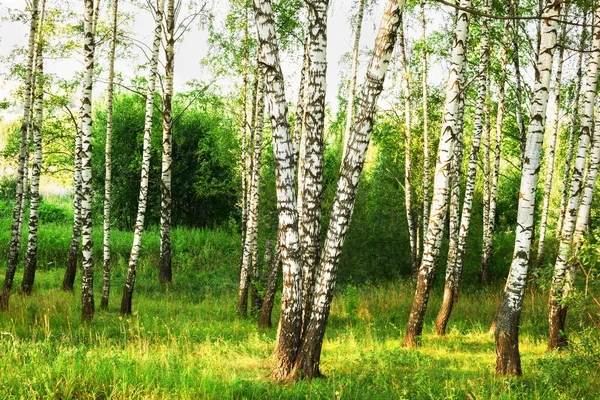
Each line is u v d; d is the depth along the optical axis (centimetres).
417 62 2064
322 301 853
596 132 1154
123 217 3422
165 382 742
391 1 812
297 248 873
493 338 1310
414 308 1194
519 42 1862
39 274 2098
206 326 1366
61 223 3112
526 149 910
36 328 1160
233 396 729
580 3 1023
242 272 1602
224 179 3106
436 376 891
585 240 837
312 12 952
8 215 3147
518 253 904
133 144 3312
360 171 844
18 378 717
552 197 2805
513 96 2141
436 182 1195
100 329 1213
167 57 2030
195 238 2767
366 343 1204
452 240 1407
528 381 853
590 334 795
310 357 848
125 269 2311
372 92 824
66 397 687
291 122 2103
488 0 1515
